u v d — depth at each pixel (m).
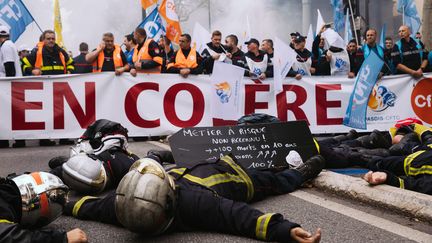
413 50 9.54
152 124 8.67
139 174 3.12
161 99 8.70
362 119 8.16
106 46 8.89
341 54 9.50
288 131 5.39
